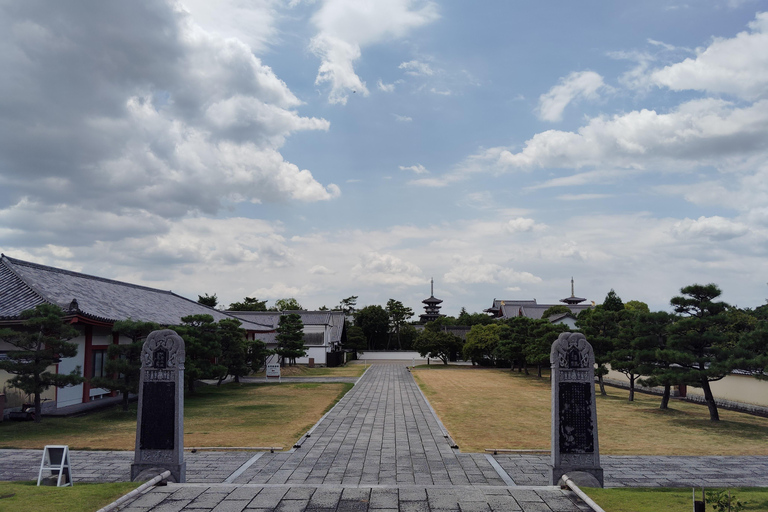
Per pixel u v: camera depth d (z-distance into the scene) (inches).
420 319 3900.1
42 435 676.7
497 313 3523.6
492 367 2315.5
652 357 898.1
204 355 1127.6
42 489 385.4
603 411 971.9
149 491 395.2
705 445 655.8
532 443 645.3
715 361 824.3
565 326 1476.4
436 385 1440.7
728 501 337.4
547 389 1347.2
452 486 414.3
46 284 959.6
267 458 557.6
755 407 1008.9
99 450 588.4
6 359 757.9
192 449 591.2
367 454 580.7
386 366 2363.4
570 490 406.0
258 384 1425.9
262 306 3078.2
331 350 2442.2
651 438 704.4
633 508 356.5
